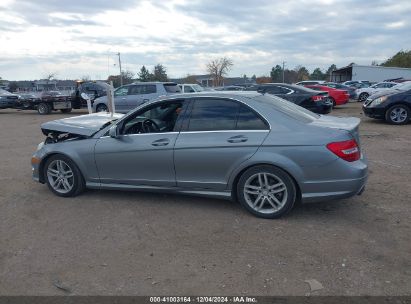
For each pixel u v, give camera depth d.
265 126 4.45
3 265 3.62
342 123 4.61
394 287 3.12
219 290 3.14
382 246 3.80
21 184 6.22
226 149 4.50
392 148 8.46
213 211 4.81
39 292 3.18
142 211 4.87
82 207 5.06
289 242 3.93
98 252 3.82
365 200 5.08
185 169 4.75
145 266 3.54
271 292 3.10
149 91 16.47
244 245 3.90
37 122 16.94
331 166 4.19
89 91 20.86
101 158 5.16
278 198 4.46
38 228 4.43
